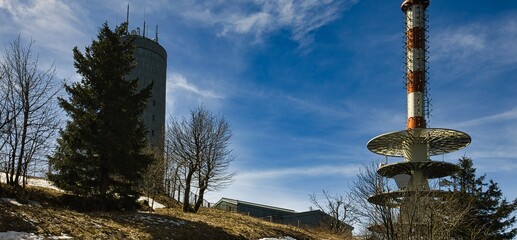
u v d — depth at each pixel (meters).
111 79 32.06
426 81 75.38
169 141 50.09
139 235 24.30
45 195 29.70
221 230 30.95
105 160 30.38
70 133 29.80
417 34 76.94
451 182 46.12
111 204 30.77
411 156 70.44
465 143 71.44
